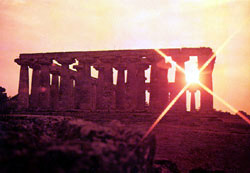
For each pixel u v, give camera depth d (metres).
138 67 41.12
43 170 7.46
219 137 25.42
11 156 7.76
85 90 41.34
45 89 42.94
